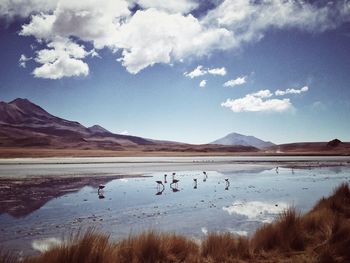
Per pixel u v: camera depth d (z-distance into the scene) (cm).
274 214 1611
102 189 2672
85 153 15162
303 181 3319
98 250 707
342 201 1438
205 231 1266
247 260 805
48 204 1958
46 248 1055
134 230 1289
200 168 5494
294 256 807
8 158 9356
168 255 811
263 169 5241
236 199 2125
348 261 733
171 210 1748
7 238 1183
